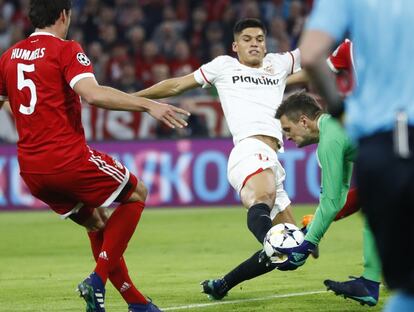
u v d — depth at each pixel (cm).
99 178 1867
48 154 1848
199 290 2402
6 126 5203
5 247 3525
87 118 5231
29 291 2441
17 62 1880
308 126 2044
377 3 1203
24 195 4991
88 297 1822
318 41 1188
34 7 1903
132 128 5241
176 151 5012
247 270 2169
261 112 2430
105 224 1970
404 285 1176
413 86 1191
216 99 5188
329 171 1870
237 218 4397
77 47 1853
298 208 4697
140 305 1939
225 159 4975
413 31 1194
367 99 1205
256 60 2467
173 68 5809
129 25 6238
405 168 1163
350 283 1992
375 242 1204
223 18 6297
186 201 4991
